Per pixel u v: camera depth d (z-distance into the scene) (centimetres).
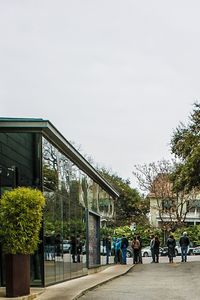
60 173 2295
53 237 2128
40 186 1948
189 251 6116
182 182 4028
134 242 4028
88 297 1766
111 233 4391
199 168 3934
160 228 6906
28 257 1662
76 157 2572
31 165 1961
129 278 2581
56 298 1661
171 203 6988
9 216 1639
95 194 3447
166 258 5075
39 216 1672
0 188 1970
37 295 1725
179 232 6475
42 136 1970
